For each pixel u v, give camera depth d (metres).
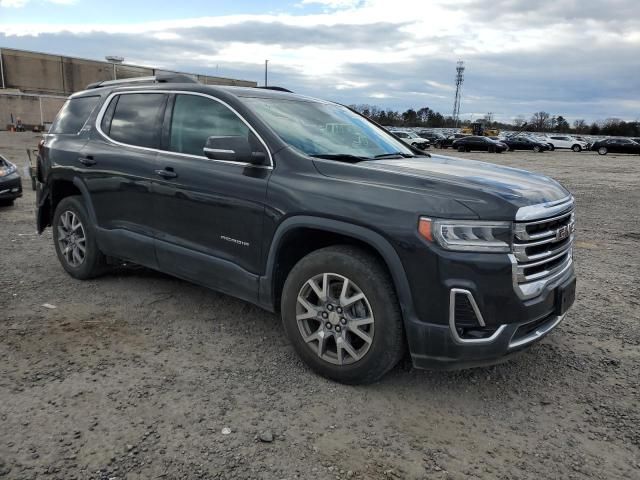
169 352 3.82
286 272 3.74
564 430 3.04
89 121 5.16
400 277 3.05
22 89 67.69
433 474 2.62
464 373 3.66
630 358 3.98
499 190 3.12
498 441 2.92
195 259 4.10
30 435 2.79
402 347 3.19
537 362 3.87
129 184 4.55
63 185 5.44
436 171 3.49
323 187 3.37
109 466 2.57
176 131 4.33
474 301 2.92
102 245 4.95
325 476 2.57
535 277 3.12
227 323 4.38
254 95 4.23
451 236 2.93
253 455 2.70
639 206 12.57
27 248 6.70
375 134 4.68
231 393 3.28
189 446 2.74
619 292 5.55
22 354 3.70
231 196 3.78
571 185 17.75
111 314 4.49
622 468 2.72
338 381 3.43
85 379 3.38
